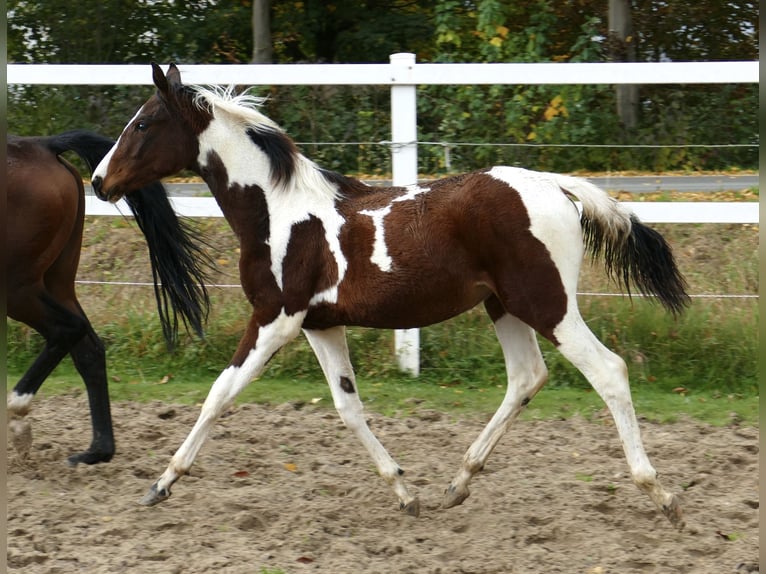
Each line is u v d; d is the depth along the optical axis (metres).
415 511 5.14
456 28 17.02
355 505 5.34
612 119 8.02
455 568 4.43
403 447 6.35
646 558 4.51
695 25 17.36
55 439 6.42
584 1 17.64
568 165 8.09
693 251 8.47
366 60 18.70
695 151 7.99
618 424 4.74
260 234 5.07
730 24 17.30
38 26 18.75
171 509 5.18
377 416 6.95
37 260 5.74
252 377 5.08
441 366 7.83
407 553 4.65
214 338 8.06
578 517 5.07
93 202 8.16
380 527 5.08
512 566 4.46
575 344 4.69
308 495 5.47
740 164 7.93
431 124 8.13
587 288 7.86
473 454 5.19
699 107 7.95
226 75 7.64
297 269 5.00
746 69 7.15
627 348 7.64
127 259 9.19
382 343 7.93
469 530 5.02
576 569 4.44
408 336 7.75
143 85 8.36
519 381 5.16
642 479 4.75
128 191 5.31
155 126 5.21
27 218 5.66
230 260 8.77
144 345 8.14
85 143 6.01
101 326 8.32
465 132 8.11
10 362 8.16
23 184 5.66
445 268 4.80
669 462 6.01
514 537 4.84
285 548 4.68
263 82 7.64
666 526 4.98
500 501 5.32
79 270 9.07
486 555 4.61
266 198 5.08
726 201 7.91
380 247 4.86
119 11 18.67
